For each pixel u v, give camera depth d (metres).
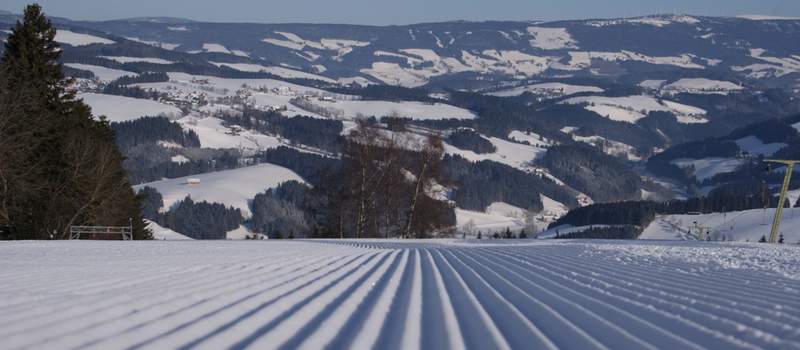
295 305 5.97
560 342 4.52
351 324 5.14
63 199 32.97
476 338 4.67
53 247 16.97
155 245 19.20
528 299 6.51
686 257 12.94
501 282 8.12
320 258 12.44
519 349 4.32
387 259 12.61
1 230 31.47
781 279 8.16
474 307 6.04
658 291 6.91
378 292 7.07
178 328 4.78
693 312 5.49
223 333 4.66
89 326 4.71
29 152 30.95
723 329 4.77
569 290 7.17
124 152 124.12
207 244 21.03
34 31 36.41
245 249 16.66
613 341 4.50
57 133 33.69
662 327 4.90
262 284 7.47
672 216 87.50
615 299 6.38
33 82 34.47
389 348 4.36
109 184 35.94
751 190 111.62
